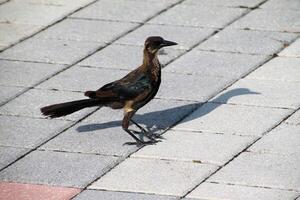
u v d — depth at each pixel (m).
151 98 13.55
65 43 16.84
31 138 13.66
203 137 13.56
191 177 12.44
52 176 12.58
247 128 13.77
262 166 12.67
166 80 15.38
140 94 13.30
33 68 15.94
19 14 18.09
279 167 12.62
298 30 17.06
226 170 12.59
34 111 14.47
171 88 15.12
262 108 14.36
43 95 14.97
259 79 15.33
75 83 15.34
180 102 14.69
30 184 12.37
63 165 12.87
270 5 18.19
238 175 12.45
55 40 16.97
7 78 15.59
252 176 12.41
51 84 15.34
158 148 13.28
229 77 15.42
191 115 14.27
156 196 11.98
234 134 13.60
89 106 13.26
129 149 13.28
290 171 12.52
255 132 13.64
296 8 18.02
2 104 14.73
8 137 13.70
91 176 12.55
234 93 14.88
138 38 16.94
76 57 16.30
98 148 13.33
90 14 18.03
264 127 13.77
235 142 13.36
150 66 13.41
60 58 16.28
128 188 12.21
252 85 15.13
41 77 15.60
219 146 13.26
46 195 12.05
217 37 16.88
